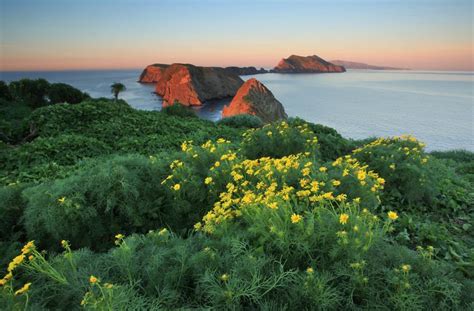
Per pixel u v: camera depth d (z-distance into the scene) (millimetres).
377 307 2238
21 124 11578
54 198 3779
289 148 6504
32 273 2691
